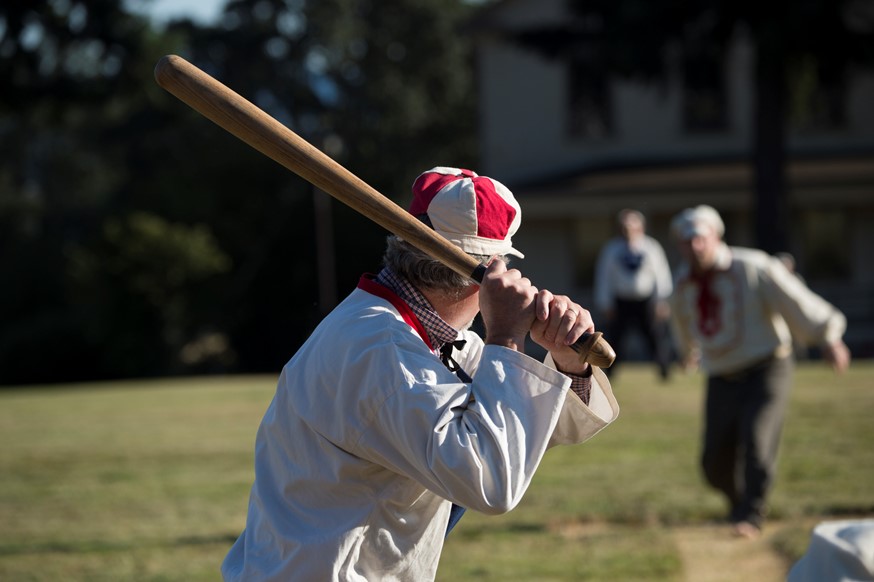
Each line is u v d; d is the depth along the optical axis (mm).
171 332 45469
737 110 42719
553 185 41375
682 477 11453
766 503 9398
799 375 20516
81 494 11555
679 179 41156
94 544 9359
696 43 33906
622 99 42969
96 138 75938
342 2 68250
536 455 3373
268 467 3760
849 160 41125
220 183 49219
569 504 10242
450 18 68250
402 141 67688
